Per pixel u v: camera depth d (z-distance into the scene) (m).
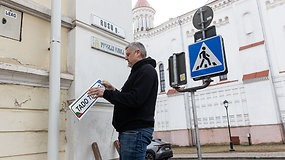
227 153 11.23
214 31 3.19
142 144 1.75
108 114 2.97
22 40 2.26
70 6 2.83
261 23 15.52
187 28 19.84
